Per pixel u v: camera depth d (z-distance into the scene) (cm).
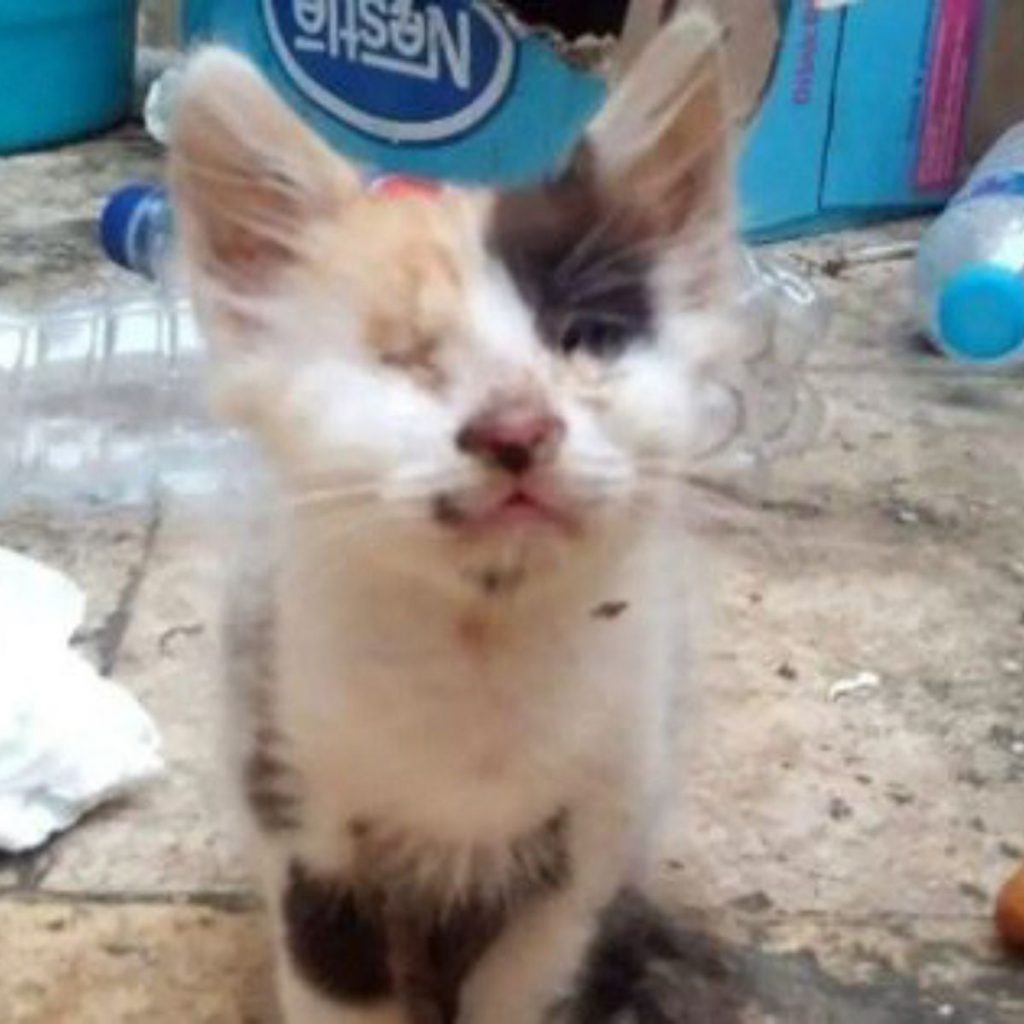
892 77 56
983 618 39
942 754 35
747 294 39
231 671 28
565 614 25
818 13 53
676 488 25
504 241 25
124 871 31
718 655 37
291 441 25
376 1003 28
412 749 26
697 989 29
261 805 27
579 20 47
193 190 26
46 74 60
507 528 23
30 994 29
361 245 25
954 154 58
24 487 42
